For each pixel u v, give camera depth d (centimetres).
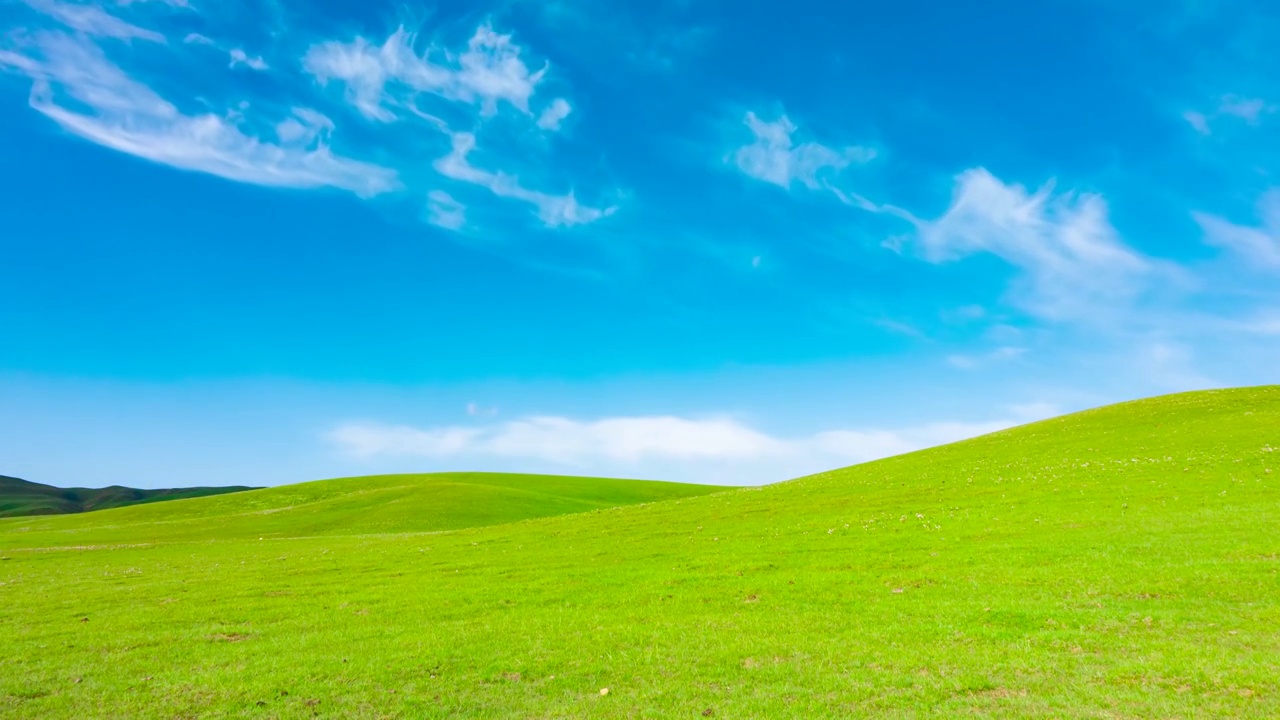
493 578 3450
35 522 11262
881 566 2972
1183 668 1560
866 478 6334
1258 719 1295
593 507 10912
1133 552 2755
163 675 1922
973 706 1464
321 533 8550
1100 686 1511
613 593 2883
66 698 1747
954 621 2091
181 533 8706
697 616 2394
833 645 1938
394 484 13938
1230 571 2352
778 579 2892
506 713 1580
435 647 2130
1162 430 6731
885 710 1477
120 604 3105
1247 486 4003
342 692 1747
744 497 6081
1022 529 3469
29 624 2694
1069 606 2155
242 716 1603
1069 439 7112
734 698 1598
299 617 2667
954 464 6519
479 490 11294
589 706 1597
